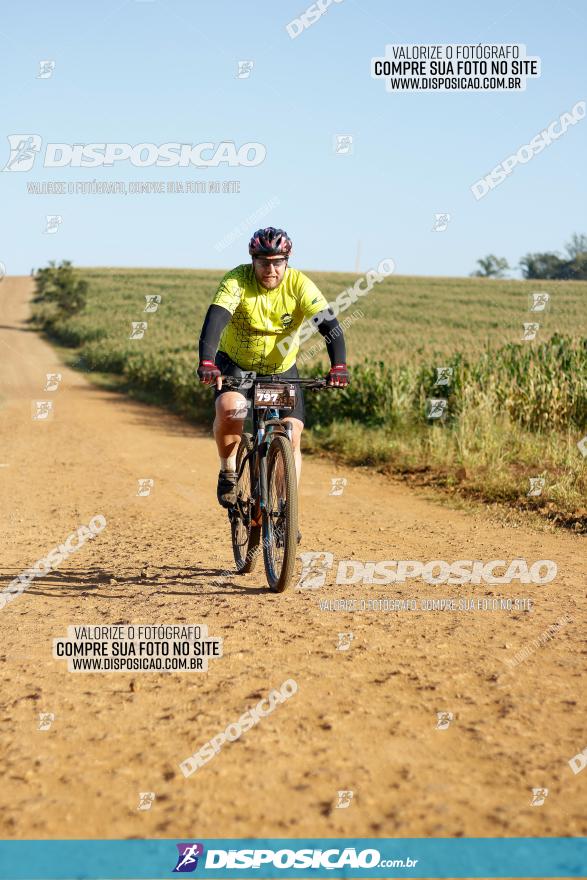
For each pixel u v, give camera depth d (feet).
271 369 16.22
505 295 180.24
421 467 34.78
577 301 139.03
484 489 28.58
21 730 9.16
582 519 23.32
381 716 9.37
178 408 74.08
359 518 25.11
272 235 14.61
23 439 49.14
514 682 10.48
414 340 94.73
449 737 8.77
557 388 38.17
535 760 8.20
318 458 41.27
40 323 192.24
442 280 231.50
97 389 96.78
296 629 12.92
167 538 21.91
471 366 44.04
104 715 9.55
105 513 26.25
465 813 7.18
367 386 48.70
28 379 103.19
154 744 8.70
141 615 13.91
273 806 7.34
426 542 20.97
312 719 9.29
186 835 6.91
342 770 8.00
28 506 27.55
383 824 7.02
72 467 37.81
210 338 14.92
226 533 22.66
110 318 167.22
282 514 14.96
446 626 13.12
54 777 7.98
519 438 34.78
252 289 15.38
